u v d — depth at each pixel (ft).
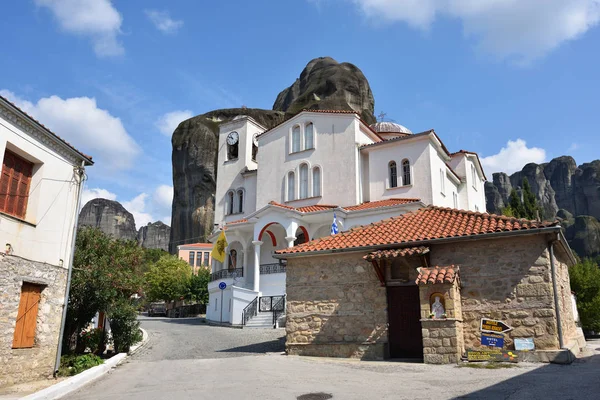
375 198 108.17
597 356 47.67
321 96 304.50
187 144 271.69
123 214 461.78
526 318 43.47
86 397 34.50
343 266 53.67
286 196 118.11
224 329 95.20
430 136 103.24
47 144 45.52
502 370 37.73
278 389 33.17
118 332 60.03
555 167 469.98
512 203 182.39
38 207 44.21
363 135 117.70
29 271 42.24
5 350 39.06
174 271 207.41
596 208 425.28
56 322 46.16
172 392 34.22
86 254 56.08
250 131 141.49
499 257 45.83
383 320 50.19
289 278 56.34
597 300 107.04
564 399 26.21
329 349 51.75
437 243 48.42
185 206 268.21
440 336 43.29
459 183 127.85
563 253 53.98
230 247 129.80
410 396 29.12
